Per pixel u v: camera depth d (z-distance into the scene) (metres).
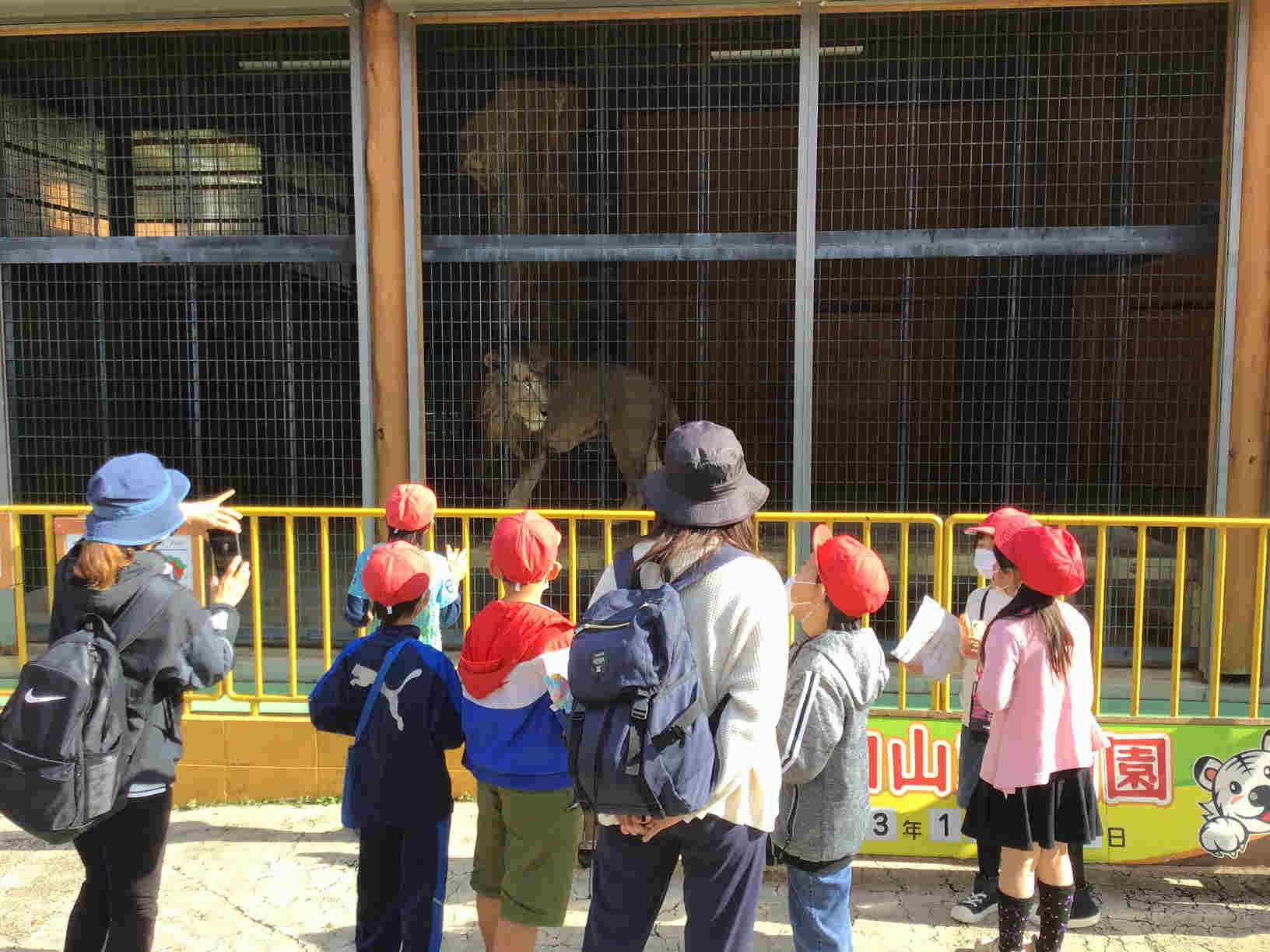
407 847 2.99
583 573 6.69
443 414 6.34
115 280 6.82
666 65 5.91
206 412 7.27
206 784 4.69
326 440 6.45
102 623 2.57
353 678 2.99
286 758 4.66
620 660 2.05
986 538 3.59
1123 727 3.92
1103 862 3.82
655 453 7.43
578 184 6.49
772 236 5.77
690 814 2.08
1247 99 5.20
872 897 3.77
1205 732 3.89
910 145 5.93
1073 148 6.93
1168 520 3.99
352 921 3.64
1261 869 3.81
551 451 7.48
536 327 7.13
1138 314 7.15
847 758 2.68
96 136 6.29
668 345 9.04
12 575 4.65
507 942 2.89
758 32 5.72
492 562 2.94
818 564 2.71
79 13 5.54
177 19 5.58
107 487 2.64
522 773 2.83
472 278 6.36
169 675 2.65
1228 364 5.34
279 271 6.89
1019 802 2.98
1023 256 5.72
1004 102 6.05
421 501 3.68
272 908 3.74
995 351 7.51
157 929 3.58
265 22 5.55
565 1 5.39
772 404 9.05
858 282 11.09
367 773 2.96
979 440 7.54
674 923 3.59
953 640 3.39
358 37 5.57
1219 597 3.93
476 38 5.82
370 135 5.63
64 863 4.11
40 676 2.45
